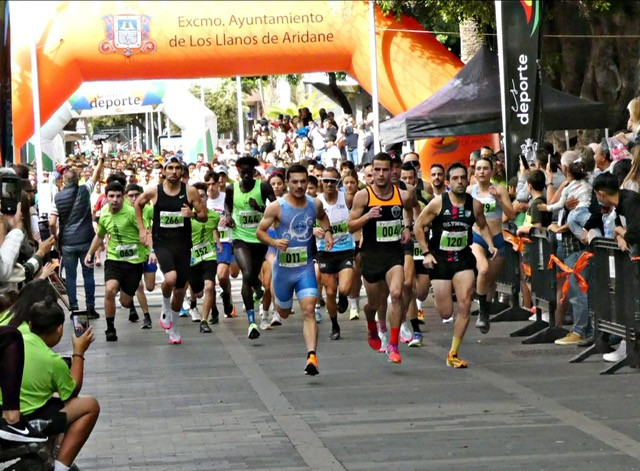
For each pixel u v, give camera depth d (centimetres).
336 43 2866
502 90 2011
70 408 889
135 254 1800
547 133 2933
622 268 1335
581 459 955
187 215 1689
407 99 2884
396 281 1420
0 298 946
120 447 1051
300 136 4422
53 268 1073
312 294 1362
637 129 1628
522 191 1881
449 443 1026
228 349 1647
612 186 1298
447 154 2766
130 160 5475
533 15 1989
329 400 1241
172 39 2836
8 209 1062
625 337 1345
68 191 2020
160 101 4359
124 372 1474
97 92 4225
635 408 1142
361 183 1961
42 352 870
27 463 830
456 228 1412
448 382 1322
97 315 2069
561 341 1570
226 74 2919
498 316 1819
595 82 2688
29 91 2870
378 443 1035
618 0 2608
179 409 1220
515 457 968
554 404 1177
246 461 986
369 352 1566
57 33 2856
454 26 3622
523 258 1716
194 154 4394
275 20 2844
